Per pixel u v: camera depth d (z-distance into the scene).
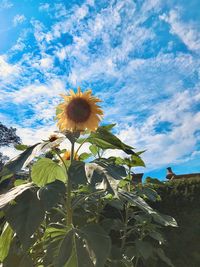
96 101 1.02
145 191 1.47
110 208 2.22
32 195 0.90
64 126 1.01
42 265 1.00
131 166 1.37
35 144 0.95
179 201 2.29
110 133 1.00
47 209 0.86
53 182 0.94
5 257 0.98
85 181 0.87
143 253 1.34
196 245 2.16
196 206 2.25
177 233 2.20
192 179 2.34
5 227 0.98
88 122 1.01
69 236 0.90
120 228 1.48
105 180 0.86
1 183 1.04
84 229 0.92
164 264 2.11
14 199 0.89
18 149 1.14
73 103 1.01
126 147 1.02
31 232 0.83
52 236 1.00
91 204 1.38
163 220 1.25
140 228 1.61
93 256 0.86
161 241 1.51
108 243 0.88
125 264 1.11
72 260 0.88
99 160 0.99
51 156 1.20
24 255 0.96
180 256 2.15
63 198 1.06
